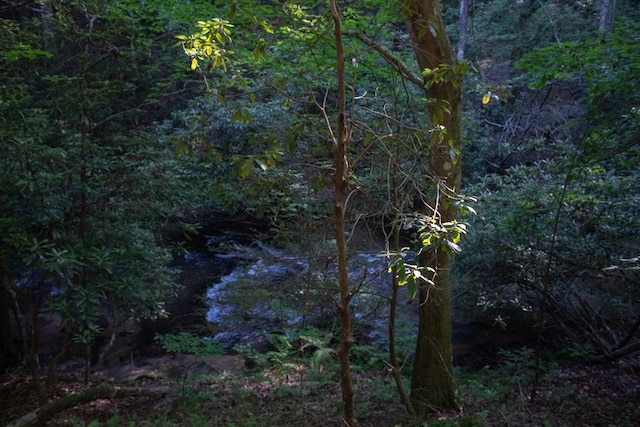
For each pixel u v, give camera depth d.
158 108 10.66
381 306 7.16
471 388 6.38
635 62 5.32
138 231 6.05
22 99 5.39
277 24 4.44
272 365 7.32
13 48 5.78
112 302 6.01
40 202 5.21
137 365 8.21
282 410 6.01
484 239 7.12
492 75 16.88
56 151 5.19
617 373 6.95
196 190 6.73
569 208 6.57
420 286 5.12
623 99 5.61
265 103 10.80
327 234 5.21
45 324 9.38
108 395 6.40
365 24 5.27
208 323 8.62
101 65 6.27
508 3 18.06
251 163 3.18
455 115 4.84
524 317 9.27
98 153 5.75
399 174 3.87
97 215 5.77
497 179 7.99
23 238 4.89
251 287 6.83
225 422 5.67
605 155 5.78
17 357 8.00
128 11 7.10
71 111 5.85
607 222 6.52
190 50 3.23
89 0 5.80
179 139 4.02
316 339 6.61
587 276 6.71
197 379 7.22
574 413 5.55
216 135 8.94
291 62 5.90
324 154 4.40
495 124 14.87
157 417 5.80
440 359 5.34
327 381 6.65
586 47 5.55
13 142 5.01
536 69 5.96
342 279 3.26
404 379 6.61
